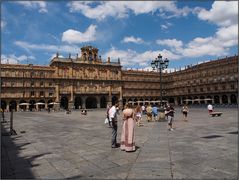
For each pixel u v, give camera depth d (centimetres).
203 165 780
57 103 9150
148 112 2595
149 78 12181
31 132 1803
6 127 2236
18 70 8944
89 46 10244
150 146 1112
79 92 9656
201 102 10394
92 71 10181
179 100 11756
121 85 10800
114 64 10756
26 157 966
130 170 748
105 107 10344
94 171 753
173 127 1914
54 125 2372
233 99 9125
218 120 2509
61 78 9400
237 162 809
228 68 9206
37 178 703
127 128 1029
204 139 1265
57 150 1088
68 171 762
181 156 903
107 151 1038
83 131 1797
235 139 1241
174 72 12094
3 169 799
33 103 9169
